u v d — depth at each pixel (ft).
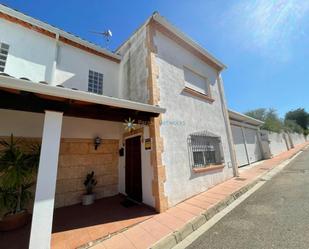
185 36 21.57
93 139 19.69
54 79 18.84
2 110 14.53
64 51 20.76
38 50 18.54
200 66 25.14
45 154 8.93
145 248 8.98
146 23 19.02
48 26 18.92
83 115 11.38
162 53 19.16
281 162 39.22
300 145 94.63
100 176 19.60
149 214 13.62
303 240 8.63
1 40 16.55
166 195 14.78
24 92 8.34
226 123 27.53
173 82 19.38
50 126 9.37
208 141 22.80
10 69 16.48
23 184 13.12
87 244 9.59
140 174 17.01
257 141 48.14
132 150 18.88
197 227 11.61
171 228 11.05
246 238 9.43
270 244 8.59
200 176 19.36
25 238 10.41
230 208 14.57
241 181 22.90
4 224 11.32
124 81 23.43
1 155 13.64
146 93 17.52
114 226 11.77
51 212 8.54
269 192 17.97
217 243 9.26
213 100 25.86
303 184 19.49
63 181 17.02
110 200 18.02
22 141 15.02
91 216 13.71
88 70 22.41
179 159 17.21
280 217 11.62
